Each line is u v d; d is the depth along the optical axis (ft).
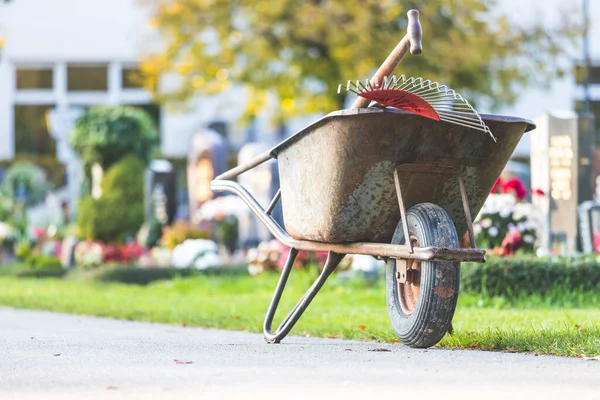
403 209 26.50
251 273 77.56
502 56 108.47
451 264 26.16
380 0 100.89
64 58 198.70
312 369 22.79
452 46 103.55
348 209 27.27
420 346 27.30
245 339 32.27
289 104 116.06
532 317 38.60
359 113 25.70
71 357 25.36
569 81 167.32
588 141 67.26
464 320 37.55
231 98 184.24
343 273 70.64
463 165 27.14
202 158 123.03
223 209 107.86
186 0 111.34
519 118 26.99
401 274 27.45
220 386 20.18
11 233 120.57
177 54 115.24
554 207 67.00
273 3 103.71
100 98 201.05
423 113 25.63
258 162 30.71
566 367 23.24
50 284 82.38
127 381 20.89
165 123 191.52
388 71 27.30
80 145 123.44
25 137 203.92
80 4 199.21
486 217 56.44
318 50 108.17
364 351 27.02
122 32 199.41
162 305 51.85
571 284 50.96
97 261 97.96
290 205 28.99
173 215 119.14
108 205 117.29
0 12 198.49
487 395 19.22
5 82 198.08
